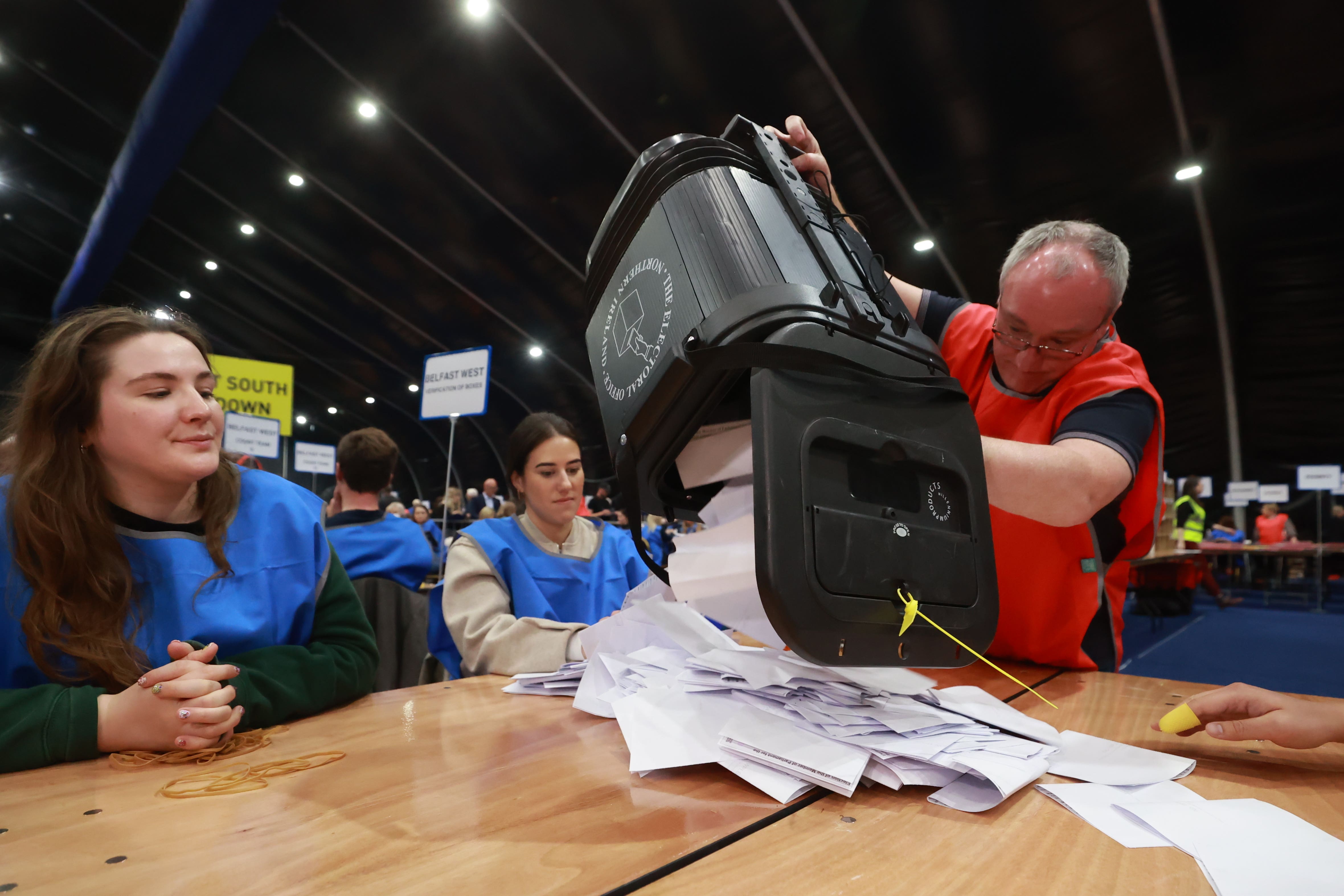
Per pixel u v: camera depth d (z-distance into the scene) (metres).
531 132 7.38
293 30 6.64
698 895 0.33
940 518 0.49
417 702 0.78
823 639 0.41
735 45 5.79
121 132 8.46
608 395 0.55
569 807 0.45
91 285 11.09
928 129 6.16
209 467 0.77
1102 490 0.67
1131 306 8.38
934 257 7.63
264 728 0.69
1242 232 7.29
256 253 11.12
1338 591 9.40
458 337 12.67
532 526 1.61
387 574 1.91
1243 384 8.98
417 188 8.74
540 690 0.81
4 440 0.76
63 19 6.89
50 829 0.43
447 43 6.51
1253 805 0.44
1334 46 5.17
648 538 1.98
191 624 0.75
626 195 0.56
